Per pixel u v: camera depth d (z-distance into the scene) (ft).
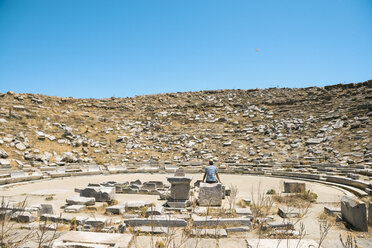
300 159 85.76
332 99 127.95
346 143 85.81
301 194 42.06
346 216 27.96
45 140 93.45
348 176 55.83
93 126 115.96
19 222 27.50
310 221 28.68
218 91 170.30
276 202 38.60
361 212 25.59
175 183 38.22
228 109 142.31
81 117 122.11
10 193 48.52
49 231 24.06
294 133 104.68
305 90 154.81
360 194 42.45
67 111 125.18
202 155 99.86
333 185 55.31
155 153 102.32
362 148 79.30
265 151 96.43
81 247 20.16
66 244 20.40
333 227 26.71
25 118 103.65
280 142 100.32
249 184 60.29
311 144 93.04
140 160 96.22
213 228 25.75
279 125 113.39
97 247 20.08
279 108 134.31
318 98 132.57
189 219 28.91
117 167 87.30
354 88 134.00
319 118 111.04
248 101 150.20
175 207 35.76
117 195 46.80
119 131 116.26
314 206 36.04
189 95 165.58
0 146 79.82
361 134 87.10
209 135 114.83
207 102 153.89
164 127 124.98
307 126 107.34
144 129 121.49
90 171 81.92
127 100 155.02
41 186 58.03
